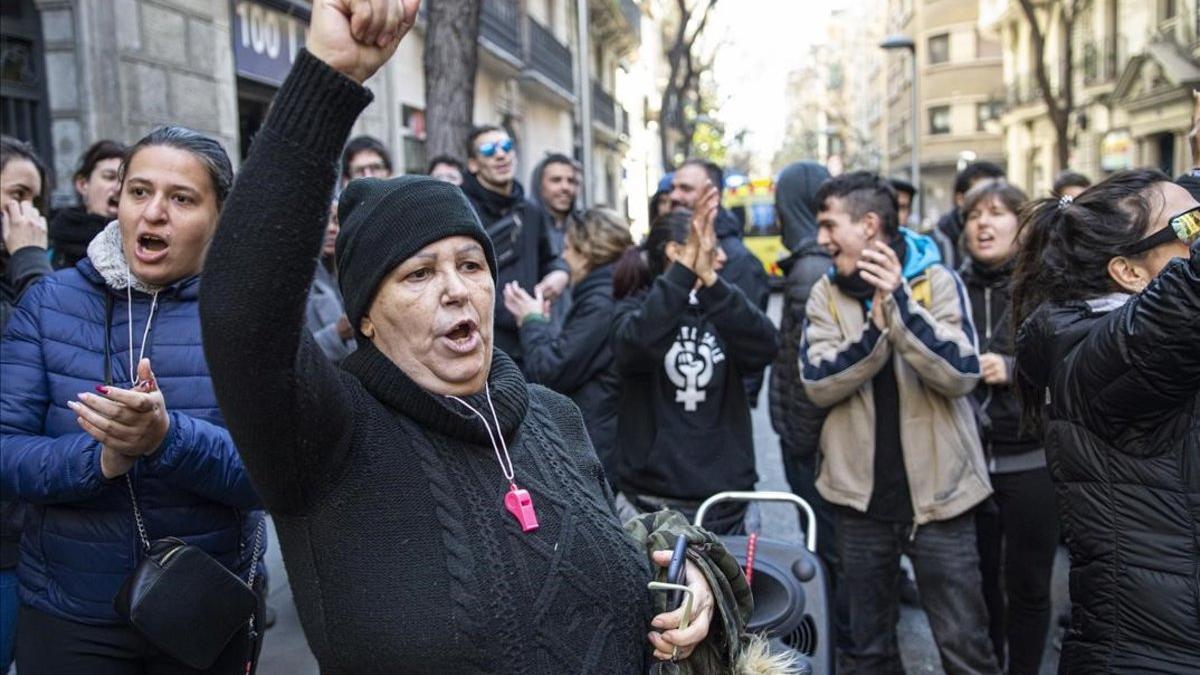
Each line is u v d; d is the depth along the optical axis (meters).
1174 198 2.29
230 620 2.11
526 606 1.51
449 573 1.48
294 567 1.51
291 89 1.33
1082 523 2.16
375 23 1.32
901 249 3.33
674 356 3.50
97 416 2.00
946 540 3.21
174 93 8.40
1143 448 2.05
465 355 1.58
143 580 2.07
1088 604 2.16
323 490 1.48
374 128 13.49
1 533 2.82
